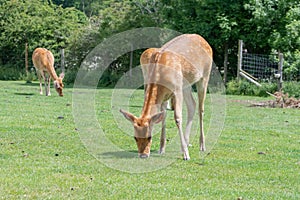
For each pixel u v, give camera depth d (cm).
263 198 761
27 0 4144
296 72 2803
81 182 824
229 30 2972
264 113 1812
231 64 3250
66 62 3631
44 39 3853
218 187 815
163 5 3397
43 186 794
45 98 2102
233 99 2386
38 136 1195
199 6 3080
